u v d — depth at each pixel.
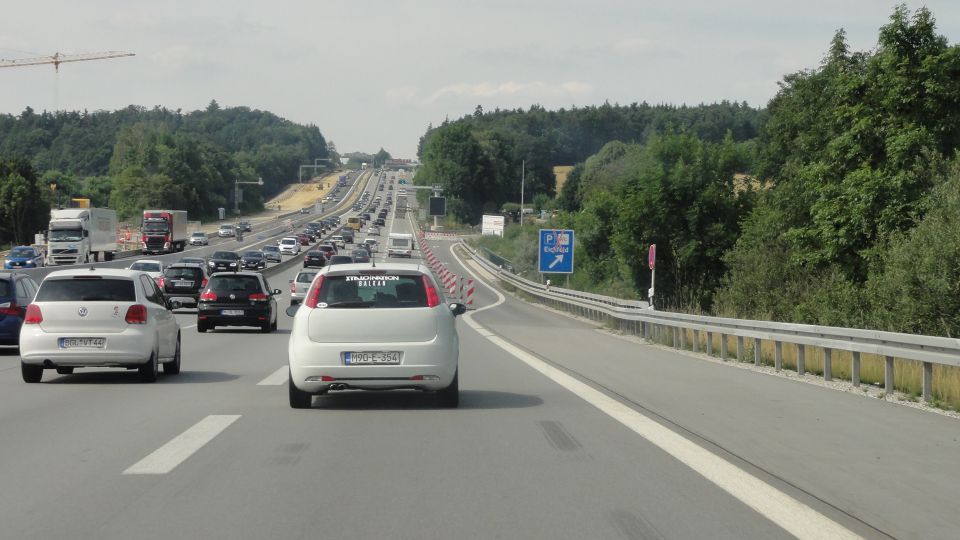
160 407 13.04
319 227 155.75
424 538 6.39
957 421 12.20
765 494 7.82
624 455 9.53
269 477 8.37
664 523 6.84
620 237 53.44
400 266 13.22
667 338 28.20
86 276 16.06
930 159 28.72
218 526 6.69
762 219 43.59
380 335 12.63
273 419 11.94
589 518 6.96
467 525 6.74
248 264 80.50
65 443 10.08
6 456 9.32
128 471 8.60
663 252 52.94
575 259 77.81
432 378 12.70
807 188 32.81
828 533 6.62
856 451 9.89
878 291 24.81
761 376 18.11
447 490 7.88
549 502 7.46
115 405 13.23
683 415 12.50
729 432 11.09
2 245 126.50
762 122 59.75
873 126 30.45
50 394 14.56
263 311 30.73
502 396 14.52
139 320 16.03
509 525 6.75
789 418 12.28
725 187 53.31
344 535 6.46
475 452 9.66
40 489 7.86
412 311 12.73
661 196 52.34
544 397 14.40
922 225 24.56
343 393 14.94
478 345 26.48
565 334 32.09
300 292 46.47
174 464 8.93
